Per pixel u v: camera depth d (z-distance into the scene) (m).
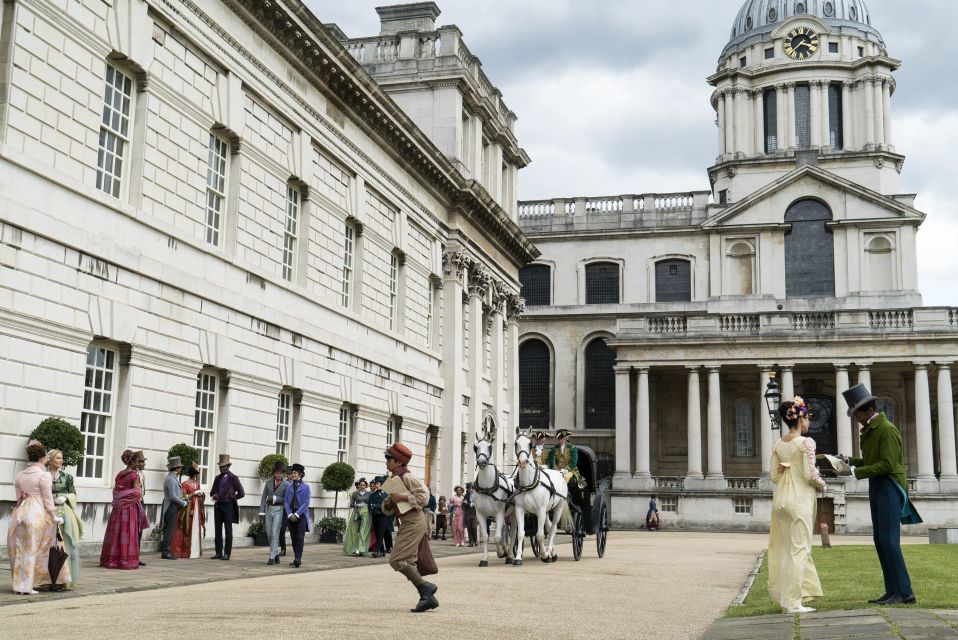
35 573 13.23
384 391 35.59
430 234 41.25
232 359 25.16
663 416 62.56
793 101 71.94
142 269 21.39
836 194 64.00
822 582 15.53
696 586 16.31
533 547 23.16
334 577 16.91
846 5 75.19
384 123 34.75
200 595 13.31
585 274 69.69
